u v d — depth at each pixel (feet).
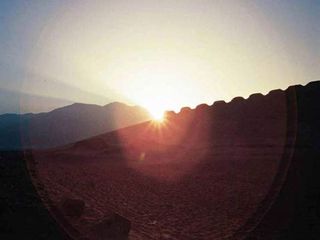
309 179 89.71
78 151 176.86
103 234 43.47
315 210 63.77
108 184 89.10
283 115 235.61
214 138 225.76
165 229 52.95
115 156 162.30
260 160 135.74
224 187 89.51
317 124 213.25
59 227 43.45
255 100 268.21
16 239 38.63
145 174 111.55
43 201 54.60
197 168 126.21
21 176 75.56
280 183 88.94
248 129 226.58
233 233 52.60
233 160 140.77
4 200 50.47
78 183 84.79
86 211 53.93
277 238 50.60
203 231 53.21
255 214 63.26
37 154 150.00
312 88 253.03
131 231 48.52
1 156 109.91
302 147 166.71
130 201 70.74
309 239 49.96
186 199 75.56
